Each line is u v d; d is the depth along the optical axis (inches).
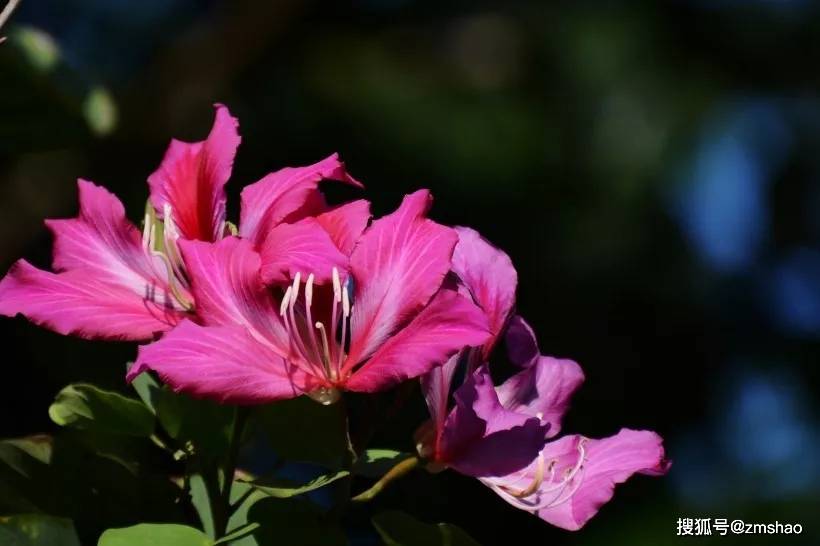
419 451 142.0
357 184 145.9
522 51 423.5
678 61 423.2
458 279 144.0
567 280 396.8
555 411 152.6
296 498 143.9
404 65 422.3
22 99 208.4
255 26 411.5
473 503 350.3
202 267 138.2
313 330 136.4
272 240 139.3
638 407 399.9
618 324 399.2
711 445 400.5
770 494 337.1
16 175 377.4
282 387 134.4
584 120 411.2
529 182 401.7
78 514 149.1
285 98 406.9
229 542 143.3
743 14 429.4
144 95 407.8
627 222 401.7
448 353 132.3
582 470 144.3
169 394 150.7
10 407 327.9
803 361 409.4
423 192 139.9
